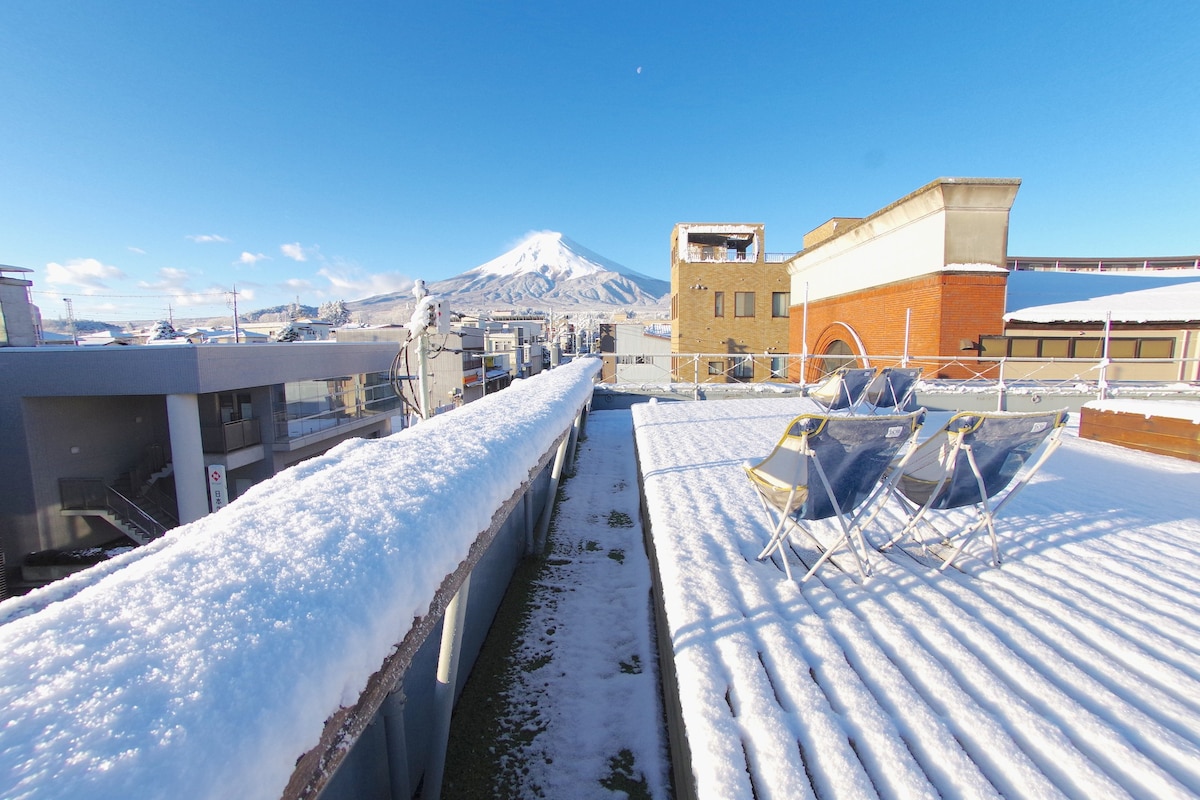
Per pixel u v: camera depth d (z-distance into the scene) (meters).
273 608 0.95
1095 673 1.68
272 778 0.73
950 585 2.29
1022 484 2.44
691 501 3.37
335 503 1.47
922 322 9.82
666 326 38.00
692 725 1.49
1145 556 2.55
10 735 0.61
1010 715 1.49
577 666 3.18
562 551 4.86
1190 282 11.78
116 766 0.60
